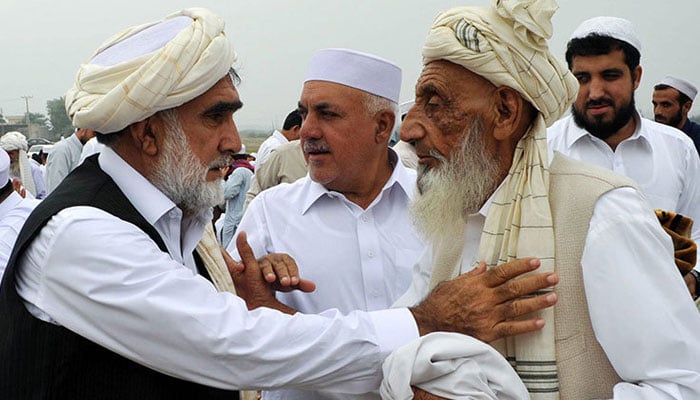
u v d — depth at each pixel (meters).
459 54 1.53
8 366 1.54
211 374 1.58
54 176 7.95
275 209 2.42
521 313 1.45
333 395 1.94
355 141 2.29
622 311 1.37
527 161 1.55
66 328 1.54
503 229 1.57
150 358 1.56
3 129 27.02
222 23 1.73
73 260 1.53
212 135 1.72
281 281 2.05
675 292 1.40
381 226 2.37
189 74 1.62
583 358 1.45
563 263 1.47
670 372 1.36
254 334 1.58
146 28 1.74
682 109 4.98
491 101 1.57
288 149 4.41
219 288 1.96
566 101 1.60
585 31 2.99
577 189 1.50
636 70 3.04
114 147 1.71
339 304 2.31
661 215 1.90
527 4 1.48
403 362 1.44
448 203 1.64
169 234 1.77
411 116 1.64
